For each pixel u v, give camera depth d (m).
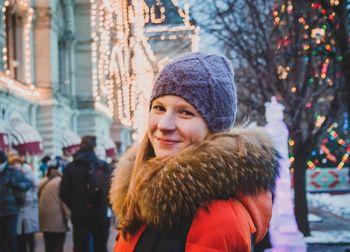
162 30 12.34
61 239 9.27
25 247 9.52
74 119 36.91
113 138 47.16
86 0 38.59
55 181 9.20
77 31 38.81
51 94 30.33
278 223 9.85
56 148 30.69
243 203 1.79
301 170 12.19
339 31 8.27
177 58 1.92
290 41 11.48
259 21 11.10
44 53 30.44
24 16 29.06
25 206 9.37
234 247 1.66
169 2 11.69
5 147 19.83
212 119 1.88
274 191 1.95
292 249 9.69
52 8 31.12
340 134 19.78
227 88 1.93
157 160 1.89
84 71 38.59
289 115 11.83
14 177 8.21
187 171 1.72
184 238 1.73
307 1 8.62
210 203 1.71
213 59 1.93
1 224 8.15
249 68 13.26
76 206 8.05
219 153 1.75
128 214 1.89
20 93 26.81
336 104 11.32
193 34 11.30
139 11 12.04
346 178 26.59
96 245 8.20
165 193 1.73
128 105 17.05
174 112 1.88
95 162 8.11
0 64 23.55
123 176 2.15
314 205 22.16
